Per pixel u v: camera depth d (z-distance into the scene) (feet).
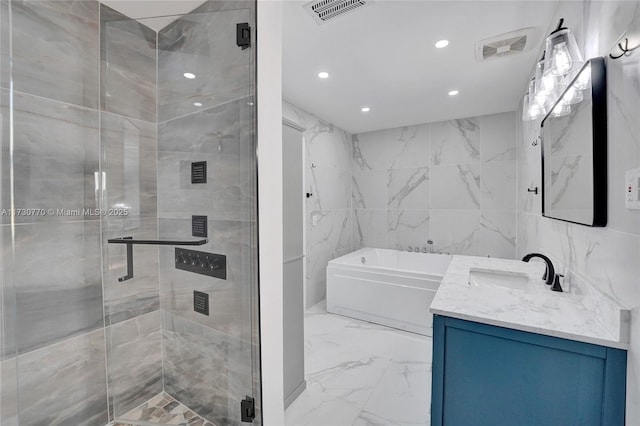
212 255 4.55
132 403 5.03
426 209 12.84
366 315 9.96
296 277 6.02
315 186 11.93
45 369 4.07
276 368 4.42
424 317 8.92
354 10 5.24
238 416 4.36
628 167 2.93
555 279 4.88
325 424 5.26
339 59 7.03
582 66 3.71
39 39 3.99
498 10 5.23
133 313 5.03
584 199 3.85
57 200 4.19
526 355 3.46
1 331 3.67
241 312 4.28
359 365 7.18
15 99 3.78
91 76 4.52
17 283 3.81
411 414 5.50
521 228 9.95
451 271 6.29
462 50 6.59
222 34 4.30
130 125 4.87
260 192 4.06
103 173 4.65
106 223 4.69
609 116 3.33
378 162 13.98
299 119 10.75
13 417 3.76
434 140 12.62
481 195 11.71
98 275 4.63
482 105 10.37
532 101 5.08
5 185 3.69
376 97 9.59
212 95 4.45
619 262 3.12
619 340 2.96
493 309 3.96
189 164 4.74
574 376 3.23
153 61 5.08
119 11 4.88
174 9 4.88
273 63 4.28
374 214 14.14
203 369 4.80
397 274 9.37
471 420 3.80
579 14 4.29
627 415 2.93
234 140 4.24
